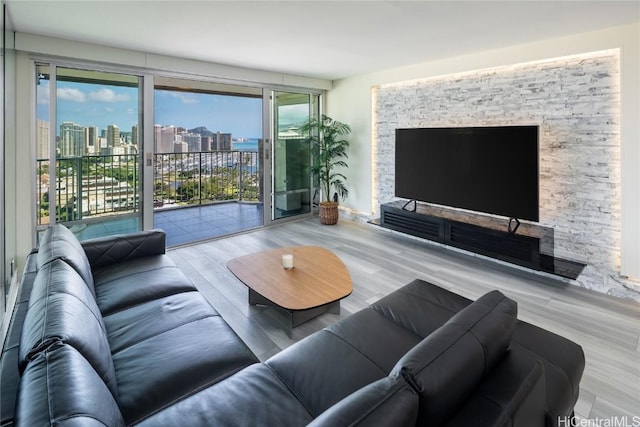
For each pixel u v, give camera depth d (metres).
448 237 4.11
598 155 3.26
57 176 3.63
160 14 2.79
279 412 1.27
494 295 1.37
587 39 3.22
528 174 3.46
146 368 1.50
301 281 2.62
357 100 5.51
